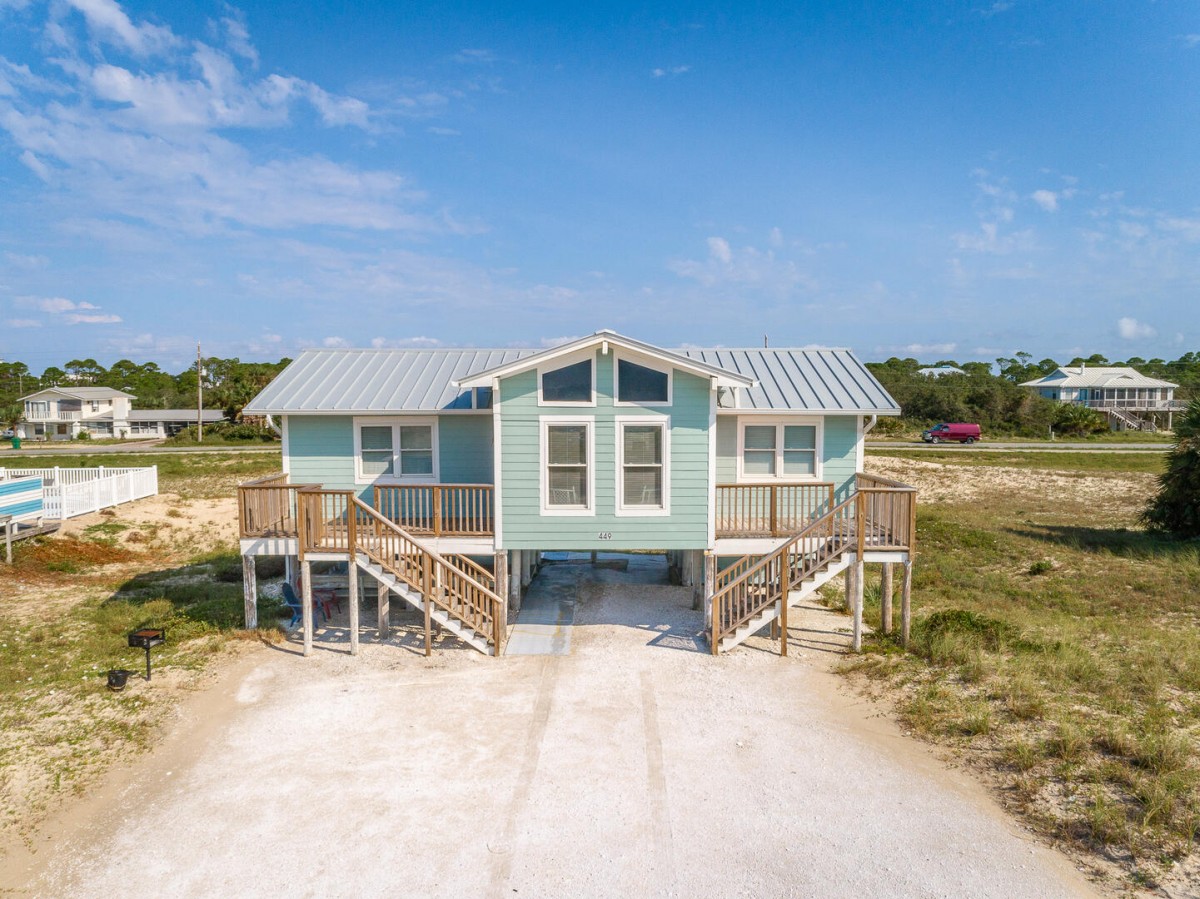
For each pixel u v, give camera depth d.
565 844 7.72
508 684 11.95
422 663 12.89
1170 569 19.22
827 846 7.64
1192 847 7.38
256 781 8.98
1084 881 7.00
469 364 17.27
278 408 15.18
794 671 12.45
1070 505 31.16
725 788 8.78
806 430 15.68
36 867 7.36
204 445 61.06
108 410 79.25
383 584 14.02
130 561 22.11
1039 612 15.83
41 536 22.30
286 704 11.18
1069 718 10.13
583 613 15.77
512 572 15.88
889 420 66.75
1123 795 8.33
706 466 13.80
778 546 14.18
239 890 7.03
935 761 9.34
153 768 9.29
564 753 9.66
